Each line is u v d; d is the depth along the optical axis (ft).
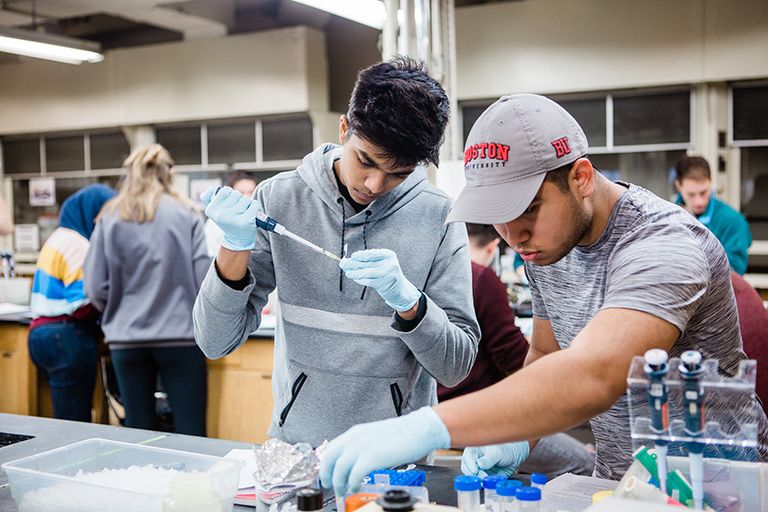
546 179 3.77
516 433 3.26
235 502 4.46
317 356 5.44
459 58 18.47
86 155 23.54
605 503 2.94
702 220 13.64
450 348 5.10
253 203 4.98
